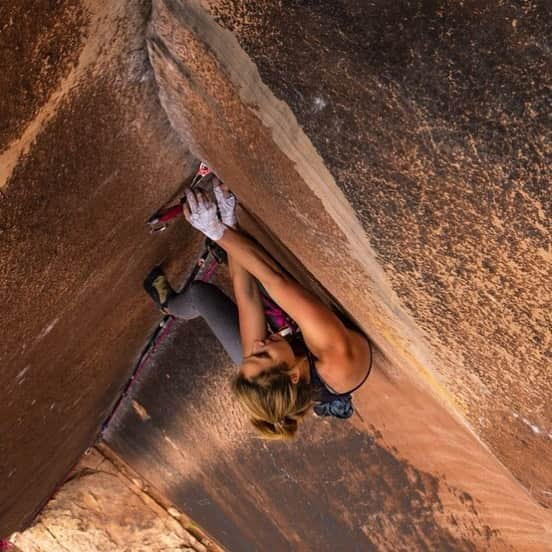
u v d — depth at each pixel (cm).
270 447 432
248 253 233
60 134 174
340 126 149
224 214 241
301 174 172
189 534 597
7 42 135
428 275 172
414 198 152
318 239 198
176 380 449
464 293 170
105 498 594
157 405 484
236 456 462
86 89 169
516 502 311
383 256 176
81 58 158
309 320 223
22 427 339
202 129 196
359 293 211
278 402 210
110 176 211
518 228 142
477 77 124
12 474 400
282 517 468
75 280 247
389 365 301
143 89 189
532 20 113
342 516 423
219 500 520
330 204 173
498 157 132
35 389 312
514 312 165
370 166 152
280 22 139
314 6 132
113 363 393
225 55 156
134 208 240
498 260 153
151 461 555
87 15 148
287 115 157
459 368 203
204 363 425
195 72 169
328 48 137
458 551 372
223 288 347
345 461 395
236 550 559
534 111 122
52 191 190
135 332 379
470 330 182
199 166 246
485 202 141
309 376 228
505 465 237
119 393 488
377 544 416
